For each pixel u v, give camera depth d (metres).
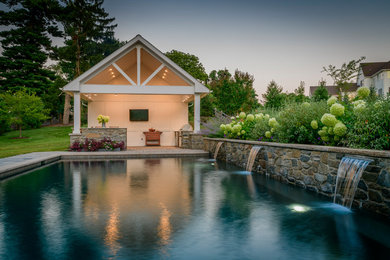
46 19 31.11
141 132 16.78
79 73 30.72
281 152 6.34
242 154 8.68
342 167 4.27
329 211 3.93
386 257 2.47
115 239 2.91
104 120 13.75
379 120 4.38
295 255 2.53
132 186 5.80
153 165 9.23
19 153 12.40
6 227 3.30
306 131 6.13
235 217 3.69
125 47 12.97
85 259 2.44
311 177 5.23
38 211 3.99
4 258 2.46
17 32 30.02
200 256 2.50
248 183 6.08
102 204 4.37
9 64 30.20
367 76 30.48
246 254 2.55
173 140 16.95
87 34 31.25
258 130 8.88
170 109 16.98
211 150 12.12
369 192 3.73
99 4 31.67
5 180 6.55
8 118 24.36
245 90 19.67
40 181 6.41
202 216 3.72
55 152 12.30
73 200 4.63
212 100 28.33
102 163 9.80
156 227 3.29
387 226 3.27
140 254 2.54
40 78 31.12
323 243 2.80
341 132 4.96
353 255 2.52
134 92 13.20
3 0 29.22
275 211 3.95
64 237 2.97
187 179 6.62
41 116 24.92
